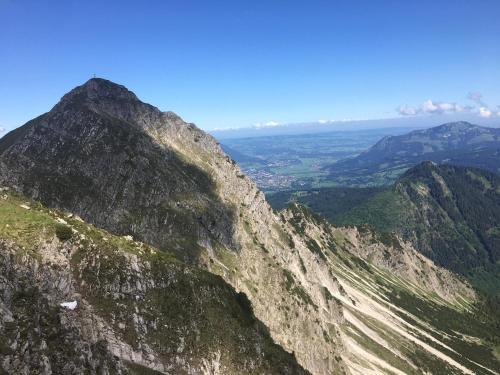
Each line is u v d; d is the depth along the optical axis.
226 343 88.25
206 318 88.62
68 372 57.06
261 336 101.44
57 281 69.94
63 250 74.31
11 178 147.12
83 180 157.25
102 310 72.25
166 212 159.88
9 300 60.47
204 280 97.00
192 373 77.12
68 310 67.31
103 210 149.50
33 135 176.38
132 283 79.69
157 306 80.88
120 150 171.88
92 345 64.00
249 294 155.62
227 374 83.56
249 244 185.12
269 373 90.69
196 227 162.00
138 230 148.38
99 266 76.88
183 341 79.94
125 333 72.38
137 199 159.00
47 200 143.25
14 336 55.41
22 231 72.44
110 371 62.53
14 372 52.19
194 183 192.00
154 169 174.00
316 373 154.25
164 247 146.25
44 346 57.09
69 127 180.88
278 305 166.12
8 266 65.25
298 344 157.25
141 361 71.19
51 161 163.12
